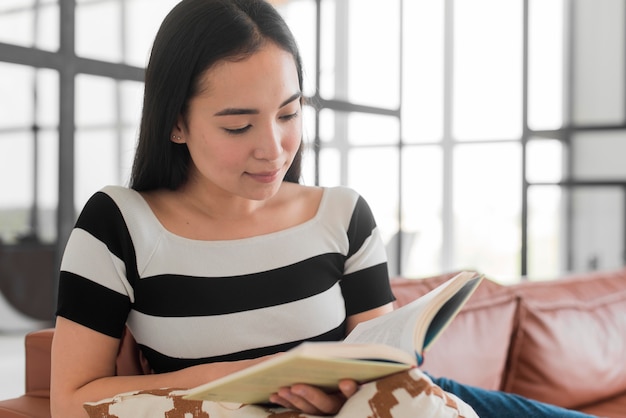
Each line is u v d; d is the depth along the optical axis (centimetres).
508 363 197
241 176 108
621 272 249
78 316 107
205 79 105
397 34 669
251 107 104
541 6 686
